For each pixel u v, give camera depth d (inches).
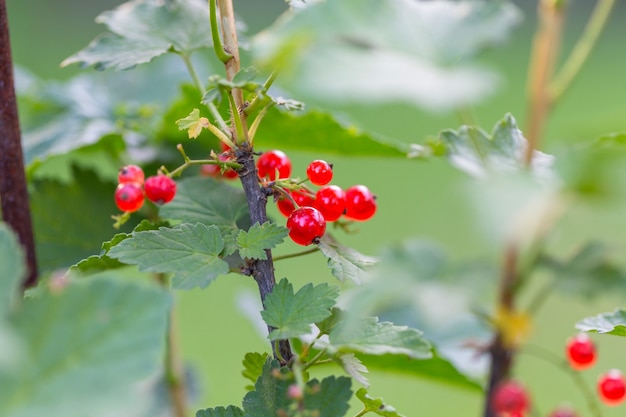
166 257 21.3
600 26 21.2
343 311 21.6
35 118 27.7
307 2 20.8
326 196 22.1
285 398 21.3
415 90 18.4
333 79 18.4
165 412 24.8
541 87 21.0
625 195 18.1
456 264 18.8
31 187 25.3
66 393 18.3
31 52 85.7
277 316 21.1
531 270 19.4
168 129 26.2
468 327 25.0
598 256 19.2
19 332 18.5
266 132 25.7
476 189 18.1
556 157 18.4
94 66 23.1
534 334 20.5
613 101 78.5
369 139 25.4
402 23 19.3
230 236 21.8
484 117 75.3
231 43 22.0
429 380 25.1
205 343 45.8
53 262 25.0
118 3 100.5
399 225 56.7
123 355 18.5
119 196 22.3
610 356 44.8
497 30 19.6
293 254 21.8
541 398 39.8
